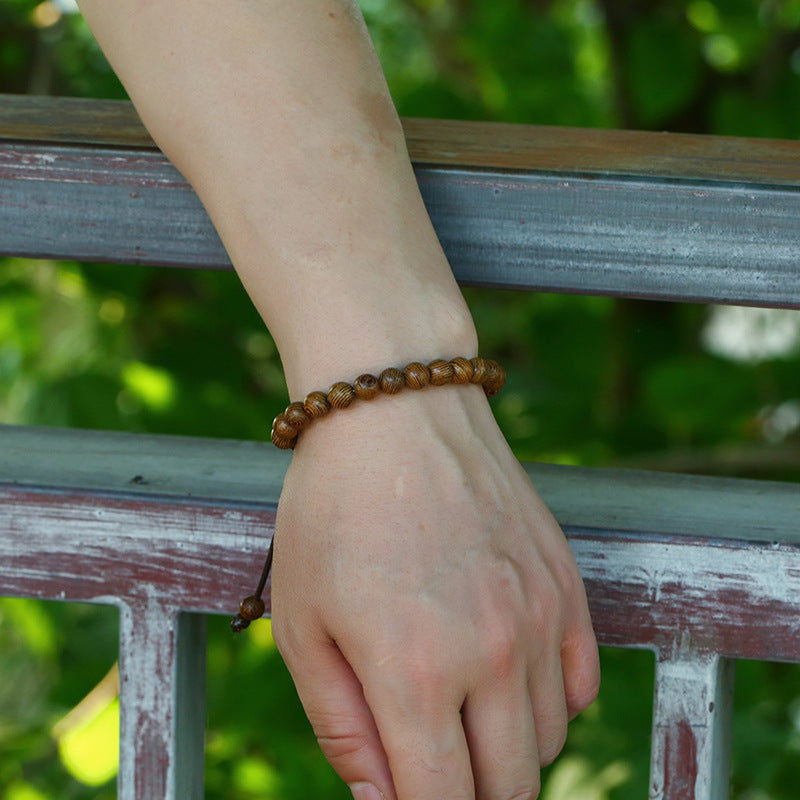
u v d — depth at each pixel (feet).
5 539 3.75
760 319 7.61
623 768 6.07
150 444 3.87
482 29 8.17
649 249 3.64
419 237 3.62
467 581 3.52
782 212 3.60
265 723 6.77
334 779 6.70
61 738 6.80
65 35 7.97
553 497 3.75
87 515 3.73
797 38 7.63
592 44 8.85
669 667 3.67
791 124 7.47
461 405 3.60
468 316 3.62
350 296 3.59
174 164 3.67
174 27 3.63
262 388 7.95
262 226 3.60
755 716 6.56
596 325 8.54
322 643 3.59
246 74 3.61
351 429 3.57
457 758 3.54
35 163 3.71
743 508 3.72
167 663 3.74
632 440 8.13
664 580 3.66
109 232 3.72
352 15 3.68
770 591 3.63
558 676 3.59
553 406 8.45
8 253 3.75
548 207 3.65
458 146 3.79
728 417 7.47
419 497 3.54
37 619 7.33
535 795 3.59
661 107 7.73
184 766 3.79
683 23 7.65
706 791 3.68
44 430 3.91
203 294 7.75
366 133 3.62
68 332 7.16
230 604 3.71
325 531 3.56
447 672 3.51
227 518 3.70
